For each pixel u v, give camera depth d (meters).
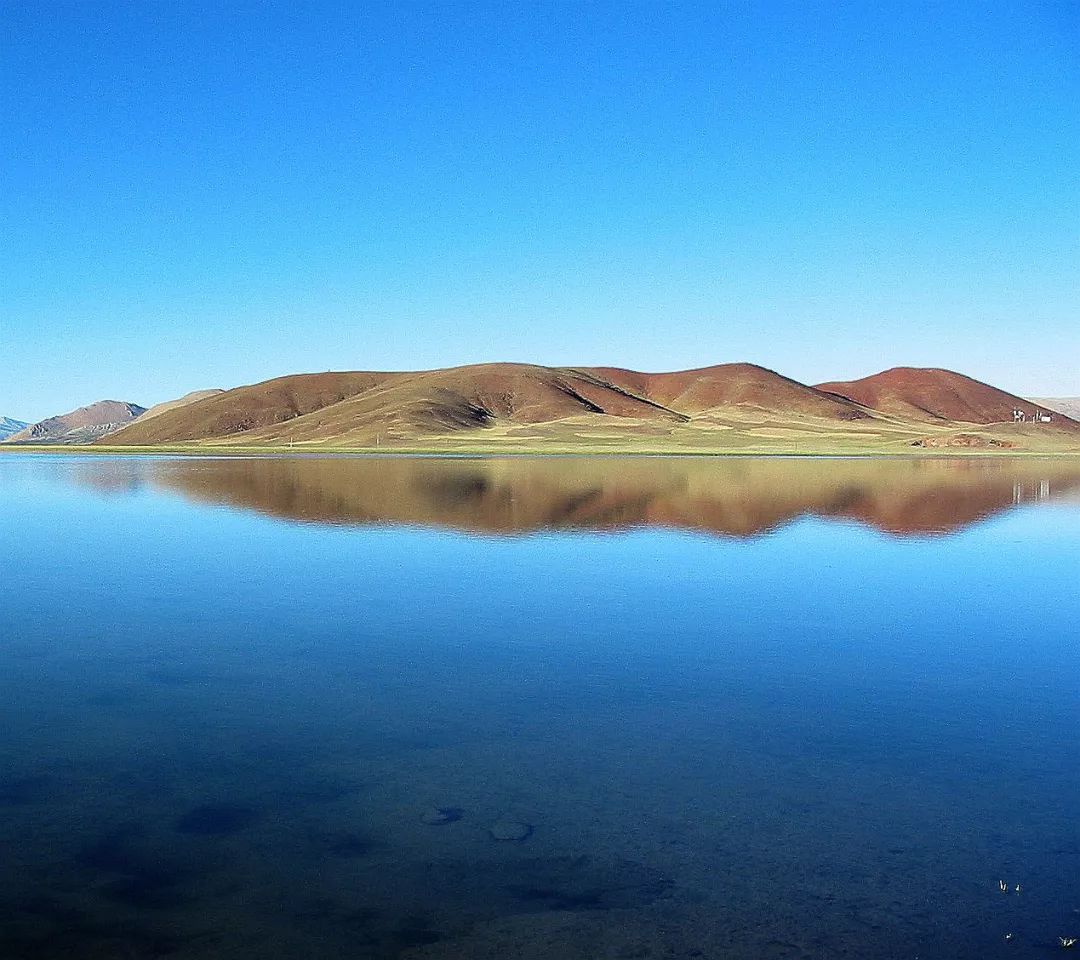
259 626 18.69
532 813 9.85
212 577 24.44
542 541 31.48
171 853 9.01
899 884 8.39
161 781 10.72
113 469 87.19
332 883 8.42
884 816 9.79
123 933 7.67
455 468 83.69
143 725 12.66
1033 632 18.30
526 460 106.38
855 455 136.25
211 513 41.38
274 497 50.16
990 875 8.55
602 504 45.38
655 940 7.54
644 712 13.25
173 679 14.89
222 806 10.05
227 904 8.11
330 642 17.34
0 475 75.44
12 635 17.92
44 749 11.77
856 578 24.45
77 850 9.05
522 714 13.15
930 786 10.59
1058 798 10.27
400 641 17.42
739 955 7.32
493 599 21.48
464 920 7.85
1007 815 9.83
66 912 7.99
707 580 24.06
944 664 15.91
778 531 34.69
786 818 9.73
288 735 12.30
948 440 178.62
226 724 12.71
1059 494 53.94
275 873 8.62
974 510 43.84
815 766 11.19
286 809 9.97
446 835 9.35
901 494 53.38
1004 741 12.09
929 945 7.45
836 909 7.98
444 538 32.28
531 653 16.56
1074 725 12.70
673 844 9.16
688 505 45.00
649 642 17.39
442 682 14.73
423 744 11.91
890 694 14.19
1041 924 7.74
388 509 42.78
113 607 20.55
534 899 8.16
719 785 10.59
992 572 25.64
